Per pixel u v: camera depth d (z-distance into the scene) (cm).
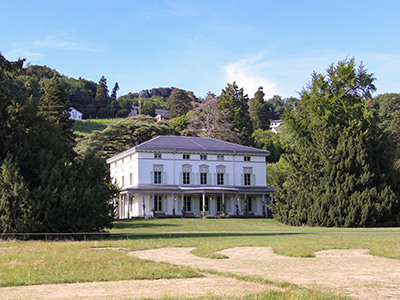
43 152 2895
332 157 4403
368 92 5356
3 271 1302
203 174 5784
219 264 1504
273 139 11781
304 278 1215
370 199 4125
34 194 2662
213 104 9312
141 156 5556
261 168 6053
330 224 4138
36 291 1039
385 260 1616
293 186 4600
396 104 10519
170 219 4938
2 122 2928
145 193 5516
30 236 2633
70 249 1956
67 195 2708
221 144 6138
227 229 3744
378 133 4866
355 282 1152
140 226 4006
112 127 7094
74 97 18325
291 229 3769
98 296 973
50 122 3347
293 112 5603
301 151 4778
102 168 3159
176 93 15288
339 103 5181
